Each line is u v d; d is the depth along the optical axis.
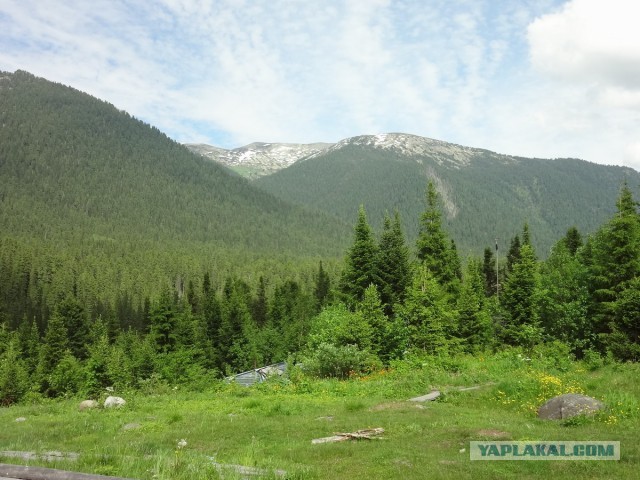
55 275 154.38
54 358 60.50
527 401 16.89
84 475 7.61
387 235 43.50
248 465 9.58
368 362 28.38
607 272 34.69
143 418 16.86
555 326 41.38
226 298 87.69
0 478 7.80
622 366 21.20
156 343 54.16
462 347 38.94
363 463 9.62
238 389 25.53
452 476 8.32
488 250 75.50
